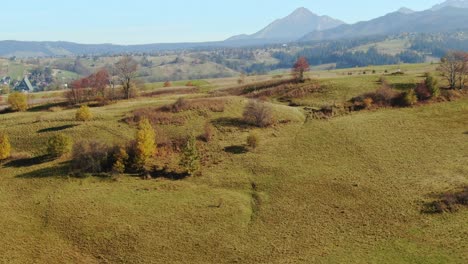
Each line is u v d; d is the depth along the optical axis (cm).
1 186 5728
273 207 5275
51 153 6606
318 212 5122
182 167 6328
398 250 4297
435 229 4619
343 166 6247
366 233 4656
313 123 8031
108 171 6194
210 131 7500
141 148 6275
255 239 4644
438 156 6488
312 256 4278
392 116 8244
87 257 4350
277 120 8138
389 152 6662
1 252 4306
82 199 5338
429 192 5384
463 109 8512
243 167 6331
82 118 7900
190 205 5278
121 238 4612
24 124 7819
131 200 5359
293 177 5966
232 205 5288
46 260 4256
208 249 4466
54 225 4819
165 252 4409
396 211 5031
